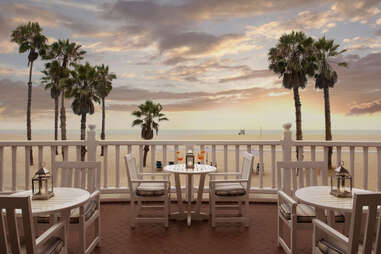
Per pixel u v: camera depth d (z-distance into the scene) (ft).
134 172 15.33
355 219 6.63
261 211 16.46
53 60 95.50
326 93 73.10
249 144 17.85
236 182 13.84
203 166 15.76
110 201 18.02
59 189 10.82
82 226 10.21
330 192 10.17
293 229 10.02
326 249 7.79
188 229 13.74
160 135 294.66
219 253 11.16
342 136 249.96
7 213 6.25
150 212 16.22
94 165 12.75
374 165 73.97
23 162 98.73
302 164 12.78
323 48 71.05
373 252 7.20
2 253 6.37
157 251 11.36
